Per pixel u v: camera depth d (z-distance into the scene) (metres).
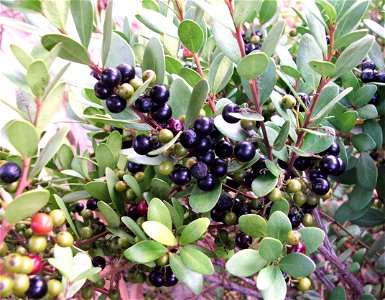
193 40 0.15
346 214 0.19
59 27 0.12
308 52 0.16
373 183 0.17
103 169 0.17
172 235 0.13
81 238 0.16
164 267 0.15
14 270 0.10
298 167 0.15
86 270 0.12
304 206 0.16
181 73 0.16
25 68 0.12
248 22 0.21
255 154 0.14
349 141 0.20
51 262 0.12
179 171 0.14
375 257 0.24
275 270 0.12
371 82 0.18
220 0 0.27
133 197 0.16
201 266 0.12
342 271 0.19
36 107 0.12
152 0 0.19
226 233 0.17
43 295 0.11
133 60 0.14
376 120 0.19
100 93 0.12
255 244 0.15
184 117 0.15
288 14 0.36
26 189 0.17
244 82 0.15
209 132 0.13
